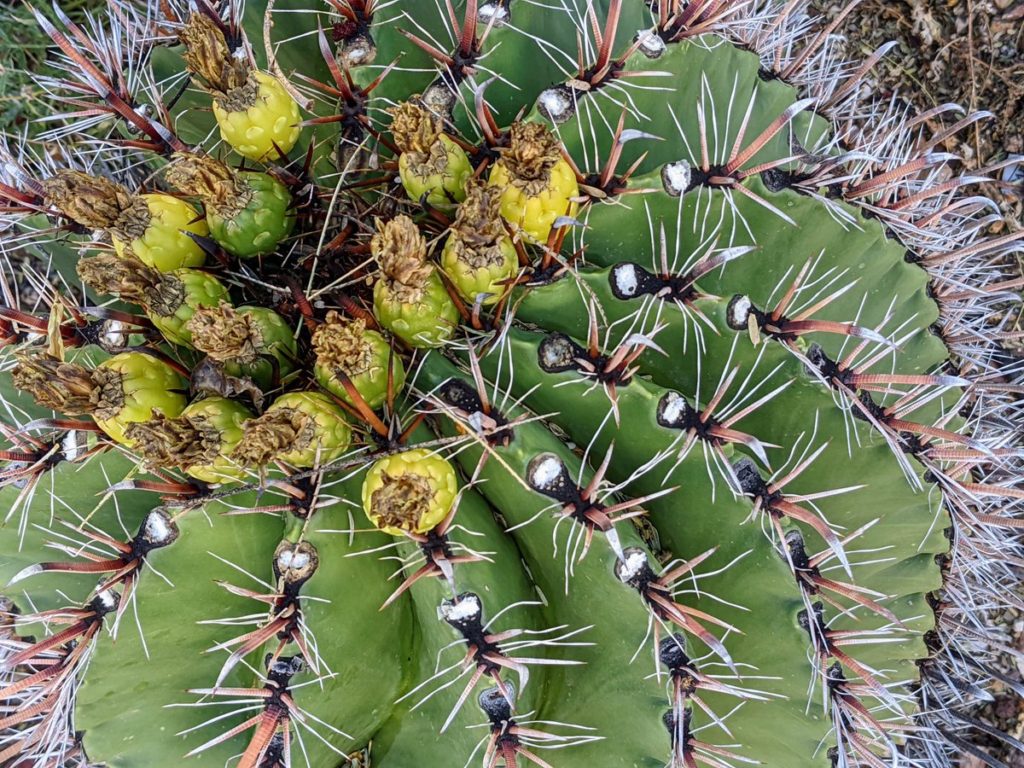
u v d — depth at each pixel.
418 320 0.27
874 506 0.35
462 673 0.27
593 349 0.28
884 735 0.35
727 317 0.29
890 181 0.36
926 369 0.39
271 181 0.30
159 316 0.28
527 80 0.33
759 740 0.35
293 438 0.26
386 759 0.32
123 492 0.32
